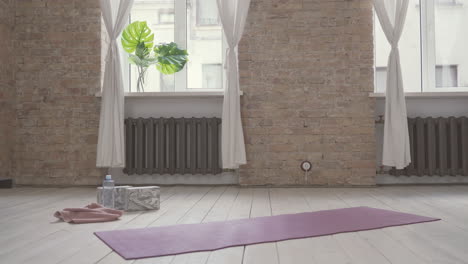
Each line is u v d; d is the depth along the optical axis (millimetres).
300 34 5062
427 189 4711
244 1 4918
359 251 2127
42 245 2287
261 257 2021
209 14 5477
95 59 5180
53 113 5191
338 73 5027
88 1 5195
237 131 4863
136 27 5215
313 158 5020
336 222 2850
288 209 3447
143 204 3398
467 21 5309
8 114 5105
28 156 5195
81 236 2498
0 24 4973
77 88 5180
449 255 2035
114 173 5254
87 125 5160
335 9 5055
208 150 5219
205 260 1978
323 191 4598
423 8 5340
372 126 4996
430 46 5316
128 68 5523
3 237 2484
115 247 2199
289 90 5055
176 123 5164
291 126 5043
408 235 2480
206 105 5316
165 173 5121
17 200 4000
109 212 3121
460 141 5043
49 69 5207
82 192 4598
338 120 5020
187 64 5457
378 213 3182
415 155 5074
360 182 4984
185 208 3518
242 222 2875
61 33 5211
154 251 2117
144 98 5301
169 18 5492
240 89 5074
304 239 2402
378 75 5363
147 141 5098
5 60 5055
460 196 4148
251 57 5078
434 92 4922
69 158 5164
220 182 5219
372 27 5023
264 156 5047
